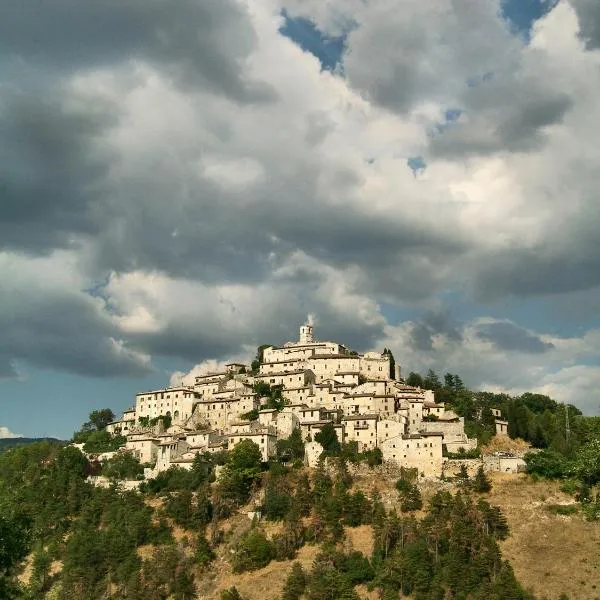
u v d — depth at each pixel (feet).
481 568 650.43
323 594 646.74
